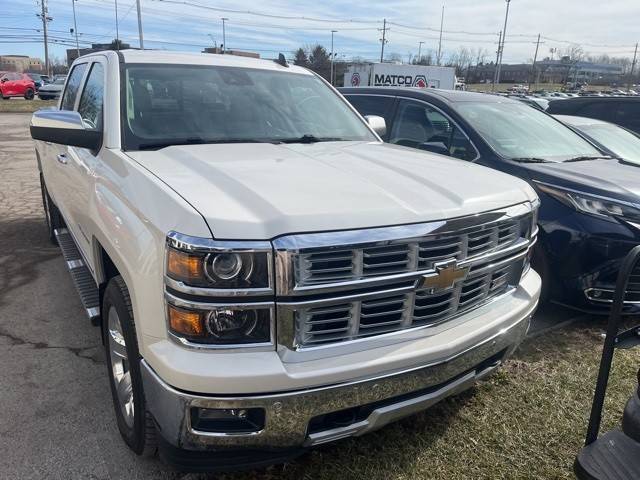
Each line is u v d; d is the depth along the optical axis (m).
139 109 3.21
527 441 2.92
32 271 5.22
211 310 1.96
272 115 3.63
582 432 3.00
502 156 4.75
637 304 4.04
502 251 2.65
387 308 2.25
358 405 2.18
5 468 2.59
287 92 3.94
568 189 4.24
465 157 4.98
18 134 17.72
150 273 2.09
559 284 4.25
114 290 2.53
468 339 2.44
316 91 4.17
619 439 2.32
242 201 2.12
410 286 2.24
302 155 2.98
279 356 2.04
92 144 3.10
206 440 2.04
